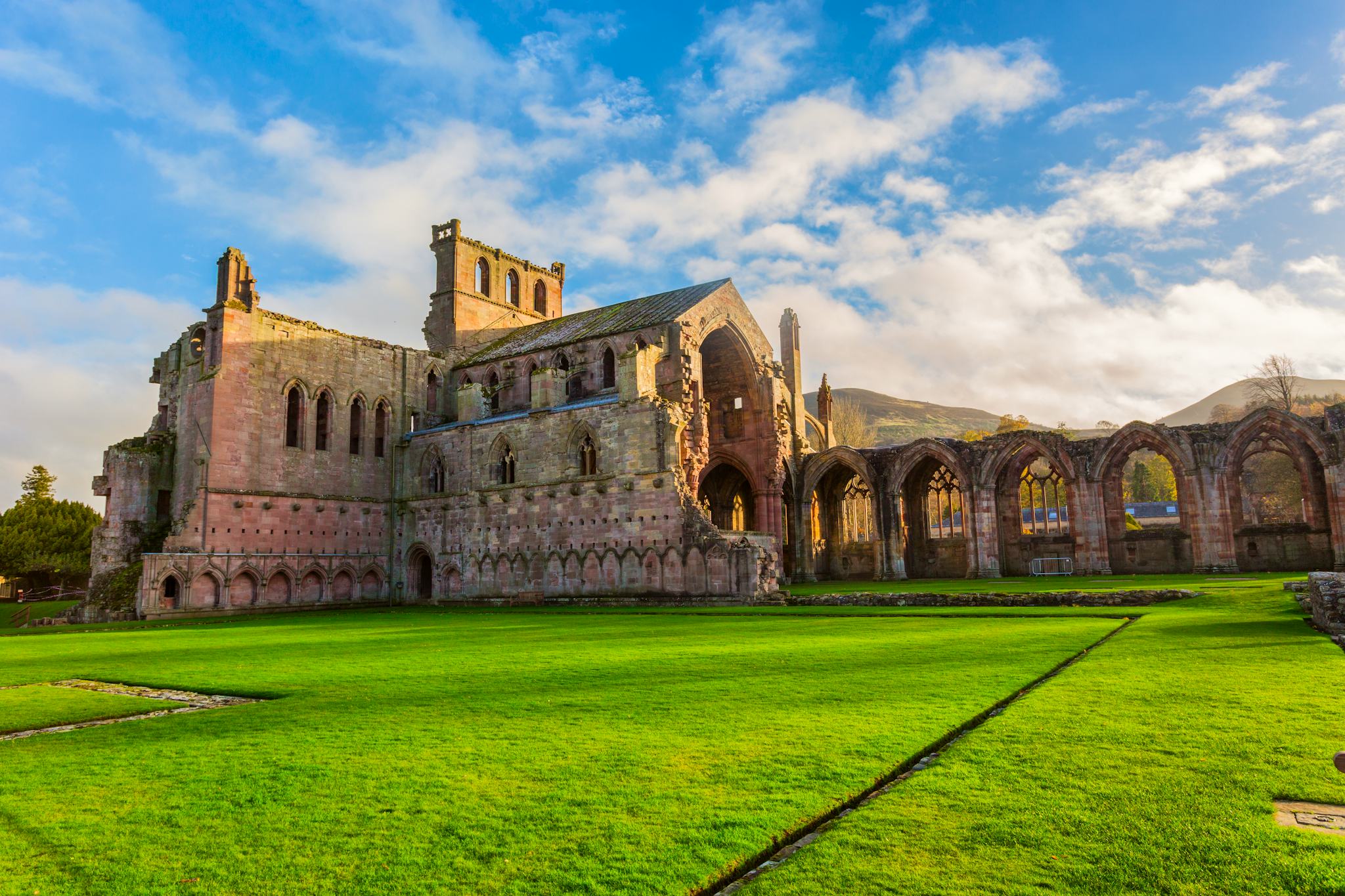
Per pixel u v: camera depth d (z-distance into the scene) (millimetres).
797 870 6668
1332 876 6285
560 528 58250
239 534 58688
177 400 65312
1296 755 9414
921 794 8375
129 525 60375
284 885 6793
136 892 6750
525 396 71688
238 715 14109
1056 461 68125
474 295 82875
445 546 64875
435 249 83312
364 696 15891
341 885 6754
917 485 78812
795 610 40156
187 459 60781
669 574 52844
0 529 87875
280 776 9961
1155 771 8938
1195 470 63375
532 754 10625
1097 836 7215
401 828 8008
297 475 62875
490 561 61688
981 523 69125
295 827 8141
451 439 66500
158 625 47219
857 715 12367
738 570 49688
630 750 10648
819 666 18188
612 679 17109
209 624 46750
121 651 27672
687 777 9375
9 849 7719
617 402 56906
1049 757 9531
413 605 64438
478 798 8875
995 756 9656
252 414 60531
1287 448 65000
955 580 66188
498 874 6867
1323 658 16656
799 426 80438
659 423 54812
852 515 83625
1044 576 67125
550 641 26797
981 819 7688
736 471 81688
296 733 12438
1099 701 12656
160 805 8938
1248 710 11750
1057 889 6250
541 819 8141
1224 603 31578
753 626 31000
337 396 66500
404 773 9938
